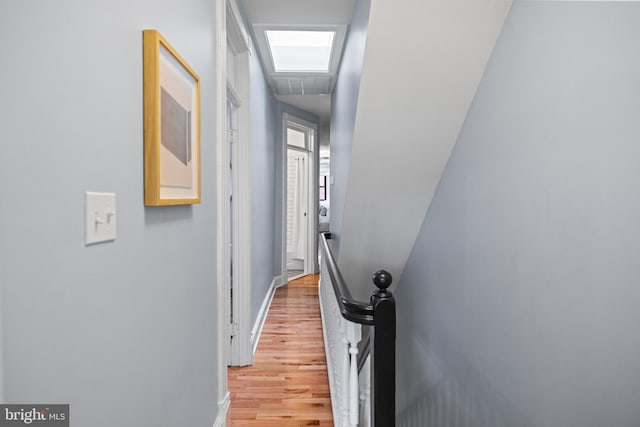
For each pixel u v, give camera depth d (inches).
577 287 42.0
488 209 64.6
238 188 111.7
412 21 62.9
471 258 71.6
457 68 68.1
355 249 113.7
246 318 113.7
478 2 58.7
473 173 71.5
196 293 56.5
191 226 53.7
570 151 43.0
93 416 28.8
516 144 55.4
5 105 20.6
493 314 62.5
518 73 55.3
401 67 69.7
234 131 110.3
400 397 121.6
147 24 38.5
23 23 21.8
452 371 80.6
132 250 35.3
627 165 35.0
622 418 36.1
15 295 21.2
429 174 88.7
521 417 53.9
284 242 213.5
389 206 98.5
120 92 32.9
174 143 44.2
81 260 27.2
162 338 42.9
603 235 38.1
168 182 42.4
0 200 20.3
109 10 31.0
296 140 248.4
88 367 28.1
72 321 26.2
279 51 141.4
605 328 37.9
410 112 76.7
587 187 40.3
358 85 75.9
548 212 47.3
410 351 112.0
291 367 113.0
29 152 22.2
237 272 112.7
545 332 48.0
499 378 60.4
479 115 69.4
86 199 27.7
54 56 24.3
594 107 39.3
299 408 91.0
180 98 46.3
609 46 37.2
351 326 59.4
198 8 57.3
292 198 263.9
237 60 108.7
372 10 61.6
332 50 116.1
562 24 44.6
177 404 48.2
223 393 74.4
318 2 90.7
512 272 56.3
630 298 34.9
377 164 87.7
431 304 95.0
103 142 30.1
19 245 21.5
